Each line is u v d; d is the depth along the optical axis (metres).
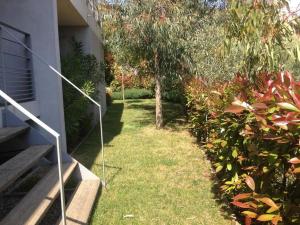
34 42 6.11
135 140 8.67
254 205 2.32
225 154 3.65
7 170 3.33
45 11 6.07
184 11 9.38
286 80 2.11
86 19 10.12
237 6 3.73
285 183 2.40
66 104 7.77
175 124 11.26
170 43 9.20
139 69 11.34
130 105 18.11
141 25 9.01
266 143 2.46
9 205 4.36
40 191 3.62
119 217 3.98
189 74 9.82
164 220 3.89
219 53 4.61
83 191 4.50
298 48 3.67
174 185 5.05
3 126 4.56
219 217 3.93
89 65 10.36
